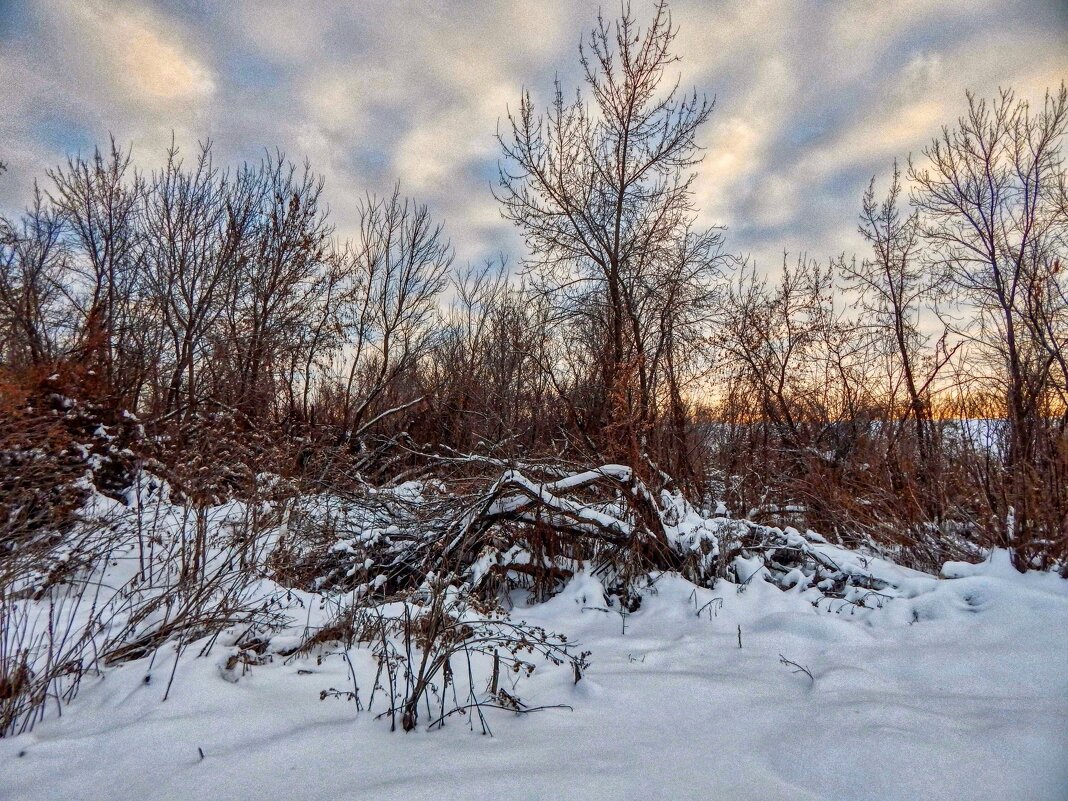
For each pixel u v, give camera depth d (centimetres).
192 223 1407
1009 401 648
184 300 1412
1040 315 738
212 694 341
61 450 640
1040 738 280
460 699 359
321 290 1529
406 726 313
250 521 646
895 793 249
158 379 1313
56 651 407
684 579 633
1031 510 532
